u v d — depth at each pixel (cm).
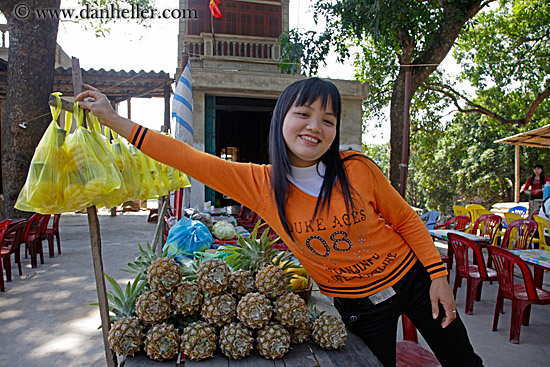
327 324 164
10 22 732
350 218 143
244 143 1361
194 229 326
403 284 159
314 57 924
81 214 1231
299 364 152
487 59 1184
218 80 767
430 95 1256
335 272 159
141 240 794
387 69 1120
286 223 150
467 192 2255
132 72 915
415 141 1398
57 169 152
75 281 502
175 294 165
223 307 162
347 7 857
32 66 733
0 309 405
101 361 302
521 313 348
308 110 137
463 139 2252
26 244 576
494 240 630
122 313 179
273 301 172
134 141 145
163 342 151
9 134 737
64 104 155
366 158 154
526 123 1144
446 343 164
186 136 524
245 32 1041
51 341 334
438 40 886
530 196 916
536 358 322
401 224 159
